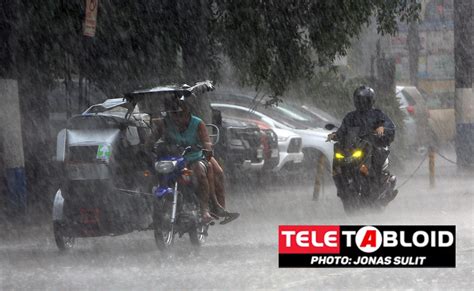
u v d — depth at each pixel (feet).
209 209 77.20
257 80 117.39
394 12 115.44
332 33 111.65
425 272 64.18
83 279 63.87
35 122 119.34
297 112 143.43
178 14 111.45
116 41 112.16
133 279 63.36
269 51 113.50
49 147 117.80
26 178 114.32
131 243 82.79
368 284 60.13
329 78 164.96
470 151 154.92
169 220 72.49
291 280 61.77
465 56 155.63
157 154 75.82
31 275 66.03
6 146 100.17
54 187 112.88
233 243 79.51
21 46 108.99
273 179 136.26
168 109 75.92
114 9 108.27
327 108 163.53
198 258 71.82
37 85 118.42
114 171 75.66
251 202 115.03
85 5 100.01
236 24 111.04
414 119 181.68
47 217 103.24
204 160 76.38
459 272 64.08
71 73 119.55
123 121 77.10
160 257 73.46
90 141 75.97
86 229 76.43
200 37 112.16
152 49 112.98
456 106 156.56
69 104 126.72
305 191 129.59
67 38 109.91
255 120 139.54
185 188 74.02
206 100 111.34
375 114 94.02
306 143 139.33
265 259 70.54
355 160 92.32
